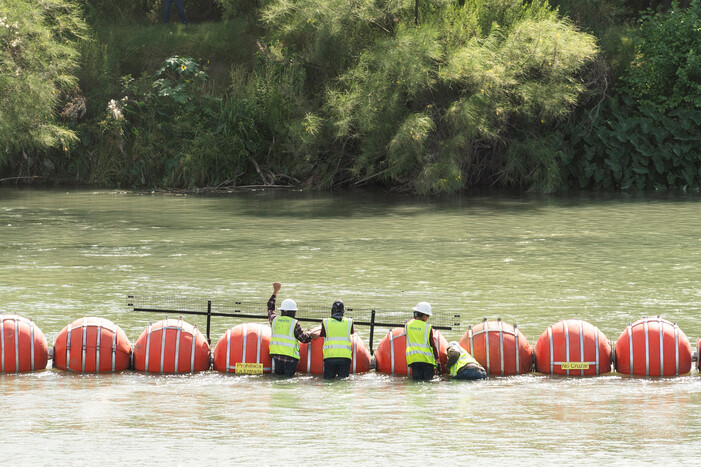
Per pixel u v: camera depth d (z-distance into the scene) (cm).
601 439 1299
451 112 4994
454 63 4997
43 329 2055
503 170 5375
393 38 5166
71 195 5009
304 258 3027
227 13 6350
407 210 4406
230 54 5984
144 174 5531
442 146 5138
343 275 2727
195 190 5341
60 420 1406
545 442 1284
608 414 1452
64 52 5016
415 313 1794
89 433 1328
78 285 2558
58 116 5553
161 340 1806
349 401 1559
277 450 1242
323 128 5312
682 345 1786
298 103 5394
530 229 3728
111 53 5816
